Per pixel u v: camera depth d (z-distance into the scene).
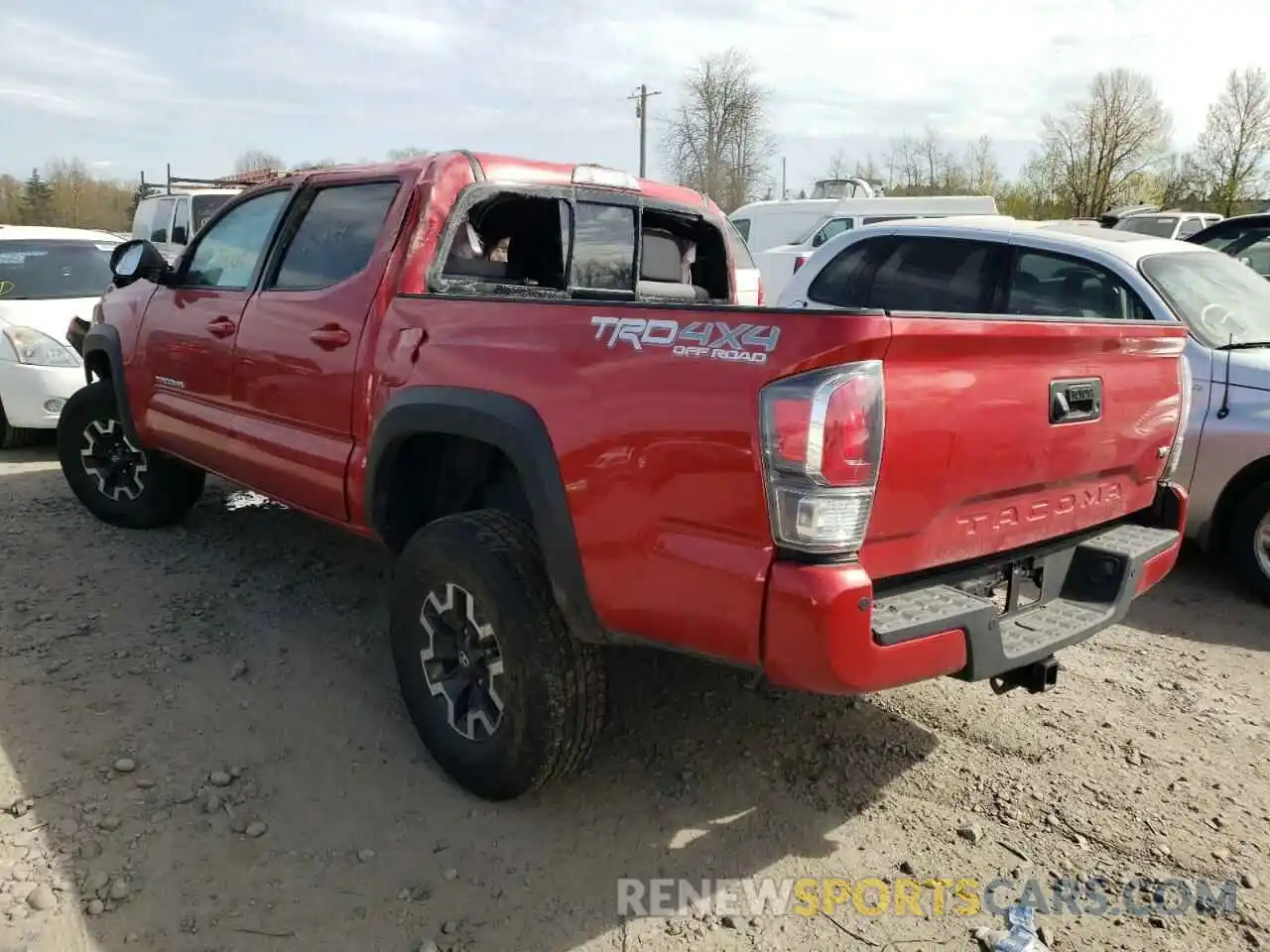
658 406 2.46
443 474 3.51
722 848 2.89
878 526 2.33
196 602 4.40
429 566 3.03
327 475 3.64
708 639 2.43
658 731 3.53
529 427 2.75
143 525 5.31
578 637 2.75
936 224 6.07
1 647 3.86
